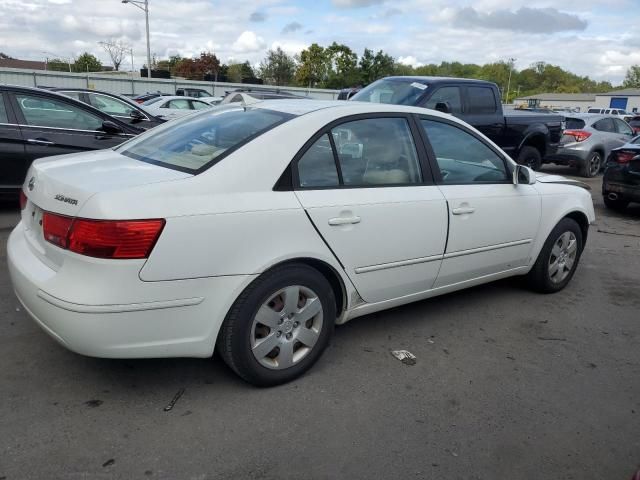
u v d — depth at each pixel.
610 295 5.02
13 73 29.44
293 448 2.62
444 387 3.24
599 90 139.00
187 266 2.63
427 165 3.71
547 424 2.94
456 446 2.71
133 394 2.97
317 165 3.15
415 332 3.97
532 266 4.70
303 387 3.14
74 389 2.98
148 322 2.62
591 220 5.05
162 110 17.20
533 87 140.75
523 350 3.79
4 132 6.38
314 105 3.50
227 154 2.91
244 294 2.86
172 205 2.60
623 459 2.69
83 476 2.36
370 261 3.36
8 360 3.23
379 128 3.52
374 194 3.34
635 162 8.62
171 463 2.47
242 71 73.06
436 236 3.68
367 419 2.88
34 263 2.82
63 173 2.90
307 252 3.02
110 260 2.48
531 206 4.36
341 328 3.98
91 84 31.86
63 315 2.54
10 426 2.64
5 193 6.56
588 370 3.56
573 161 13.49
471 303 4.60
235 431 2.71
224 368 3.29
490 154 4.19
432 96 8.75
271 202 2.89
